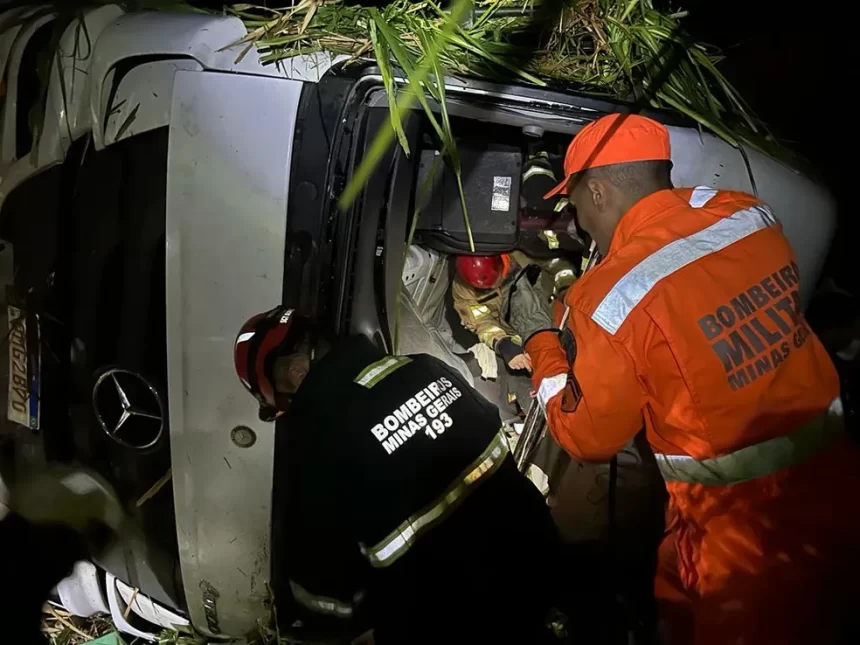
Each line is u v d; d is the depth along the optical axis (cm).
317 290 165
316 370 139
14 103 177
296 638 180
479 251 186
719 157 192
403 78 172
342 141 166
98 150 170
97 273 169
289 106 167
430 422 131
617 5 200
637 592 202
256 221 163
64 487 184
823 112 245
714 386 150
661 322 148
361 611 133
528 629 131
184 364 166
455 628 128
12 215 175
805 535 159
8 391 182
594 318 152
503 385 215
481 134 188
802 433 158
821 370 163
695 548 165
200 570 180
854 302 242
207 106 164
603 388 153
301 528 132
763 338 153
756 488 159
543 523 137
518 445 196
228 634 195
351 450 127
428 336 200
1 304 178
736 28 250
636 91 195
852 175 240
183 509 173
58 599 221
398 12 186
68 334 172
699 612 166
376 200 166
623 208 163
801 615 158
